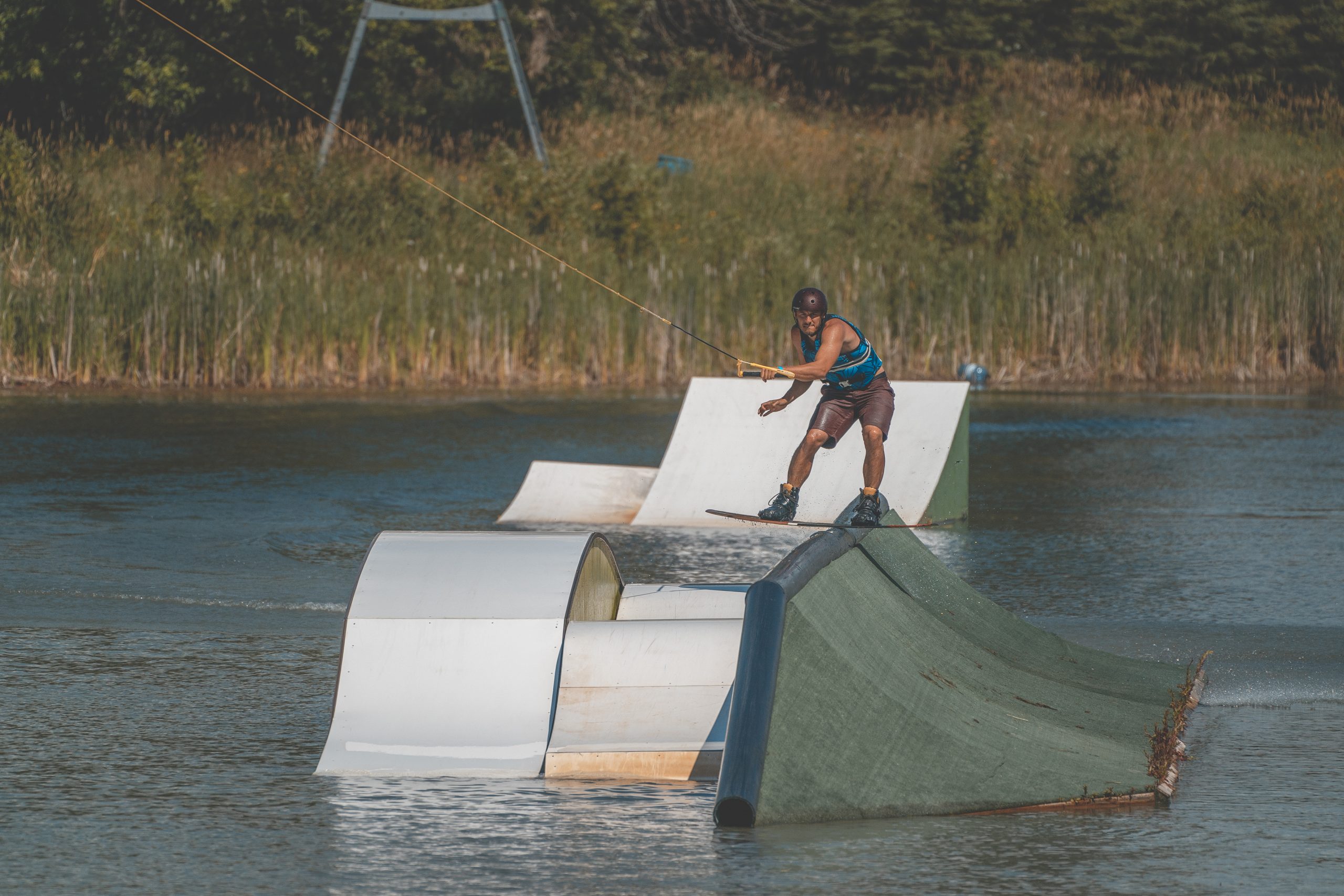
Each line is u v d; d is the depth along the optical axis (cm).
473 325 10869
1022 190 14838
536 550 2970
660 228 13038
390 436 7881
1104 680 3175
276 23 16362
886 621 2866
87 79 15550
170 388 9994
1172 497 6125
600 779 2567
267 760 2677
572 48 17850
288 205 12269
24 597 4075
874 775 2433
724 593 3303
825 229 14075
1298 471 6869
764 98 19925
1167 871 2144
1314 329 12025
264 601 4078
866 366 3453
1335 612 4003
